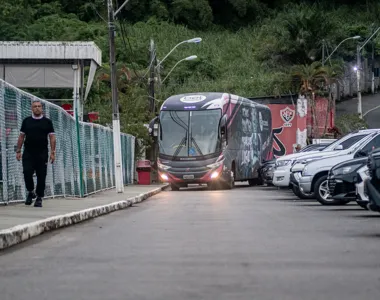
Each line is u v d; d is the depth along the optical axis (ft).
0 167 63.00
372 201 47.57
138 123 159.63
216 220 59.62
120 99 164.55
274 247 40.32
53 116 78.64
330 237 45.65
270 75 309.22
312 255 36.91
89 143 100.53
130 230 51.24
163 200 96.02
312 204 81.35
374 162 47.42
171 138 131.23
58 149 81.35
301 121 229.66
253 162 152.35
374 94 365.81
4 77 147.74
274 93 266.16
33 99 72.28
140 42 336.70
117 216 66.13
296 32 321.93
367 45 371.35
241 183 173.88
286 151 229.86
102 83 240.53
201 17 402.52
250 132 150.71
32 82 148.25
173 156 130.31
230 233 48.34
